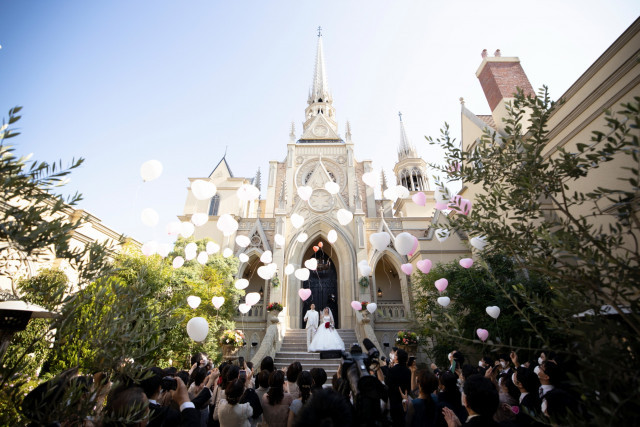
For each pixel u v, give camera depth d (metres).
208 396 5.20
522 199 4.53
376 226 25.50
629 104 3.05
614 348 2.95
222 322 16.55
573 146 9.52
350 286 22.70
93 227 15.05
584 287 3.54
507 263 10.28
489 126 14.71
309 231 24.94
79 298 3.79
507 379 5.56
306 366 14.98
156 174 6.70
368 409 3.16
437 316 12.01
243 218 26.17
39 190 3.25
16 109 3.06
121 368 3.62
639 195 3.21
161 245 10.82
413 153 35.59
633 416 2.62
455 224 5.26
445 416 3.75
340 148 30.59
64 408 2.91
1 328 5.43
